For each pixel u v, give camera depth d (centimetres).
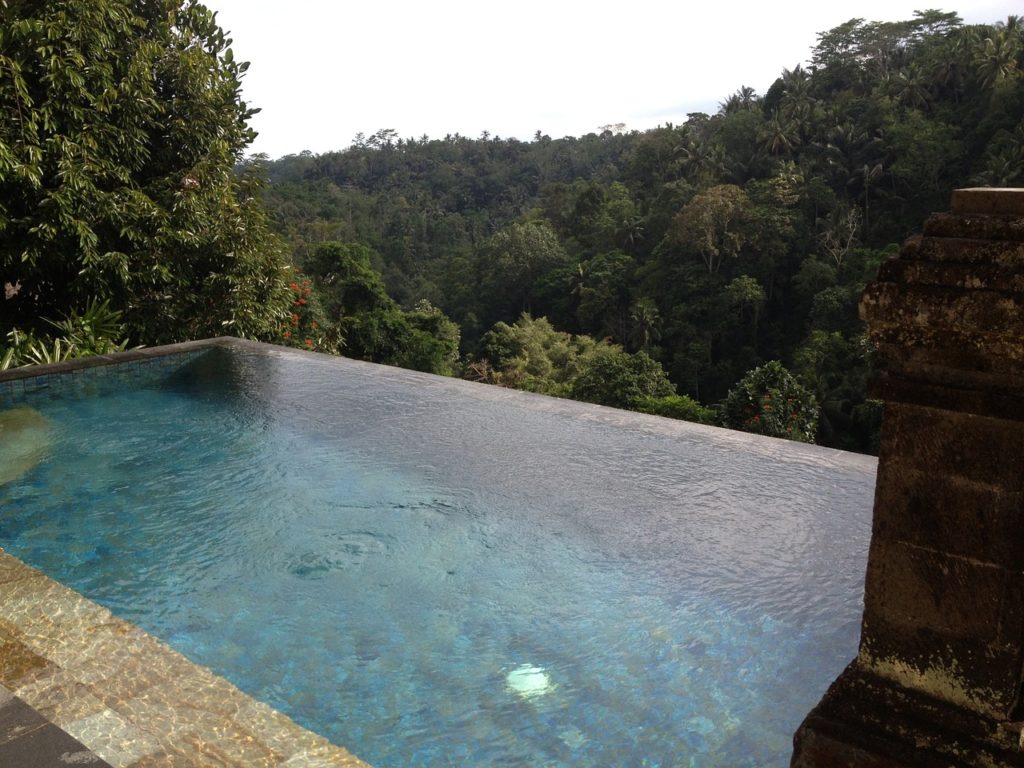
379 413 490
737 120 5603
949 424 113
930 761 117
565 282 5553
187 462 412
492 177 10325
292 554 312
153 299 796
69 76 679
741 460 400
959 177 4316
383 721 211
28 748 163
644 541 313
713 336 4375
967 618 116
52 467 405
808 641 244
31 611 228
